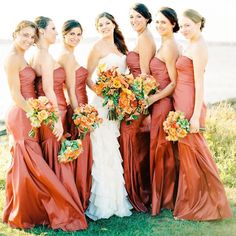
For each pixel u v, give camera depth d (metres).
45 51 4.93
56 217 4.90
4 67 4.86
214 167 5.18
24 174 4.84
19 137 4.90
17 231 4.90
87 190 5.25
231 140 7.66
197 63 4.95
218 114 8.41
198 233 4.85
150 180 5.52
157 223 5.11
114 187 5.29
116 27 5.37
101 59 5.27
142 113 5.35
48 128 4.99
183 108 5.08
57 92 5.05
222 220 5.14
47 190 4.91
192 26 4.95
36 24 4.88
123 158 5.39
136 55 5.33
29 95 4.91
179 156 5.21
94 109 5.07
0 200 5.79
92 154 5.24
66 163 5.04
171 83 5.22
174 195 5.46
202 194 5.15
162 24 5.14
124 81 5.05
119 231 4.90
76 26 5.03
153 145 5.32
